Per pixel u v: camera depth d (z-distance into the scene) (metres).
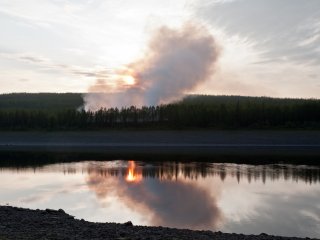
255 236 16.19
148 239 14.41
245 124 110.19
